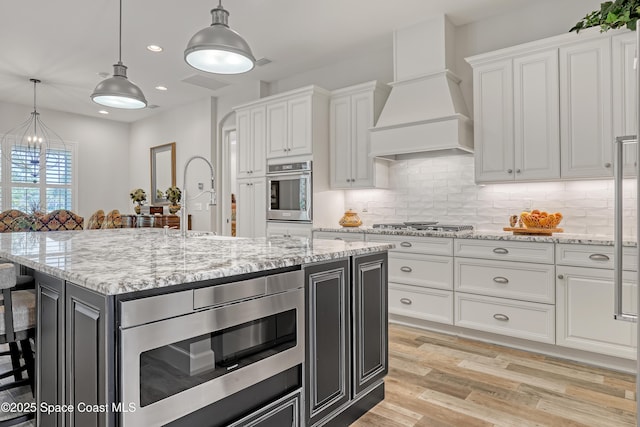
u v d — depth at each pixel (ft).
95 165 23.73
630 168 8.87
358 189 13.79
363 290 6.74
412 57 12.39
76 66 15.62
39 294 5.30
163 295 3.98
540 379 8.01
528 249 9.41
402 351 9.57
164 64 15.47
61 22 12.09
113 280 3.74
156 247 6.56
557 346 9.17
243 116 16.21
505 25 11.66
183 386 4.19
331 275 6.09
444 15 11.77
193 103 20.66
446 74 11.63
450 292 10.62
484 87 10.89
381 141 12.43
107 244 7.13
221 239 8.22
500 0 10.98
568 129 9.60
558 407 6.89
